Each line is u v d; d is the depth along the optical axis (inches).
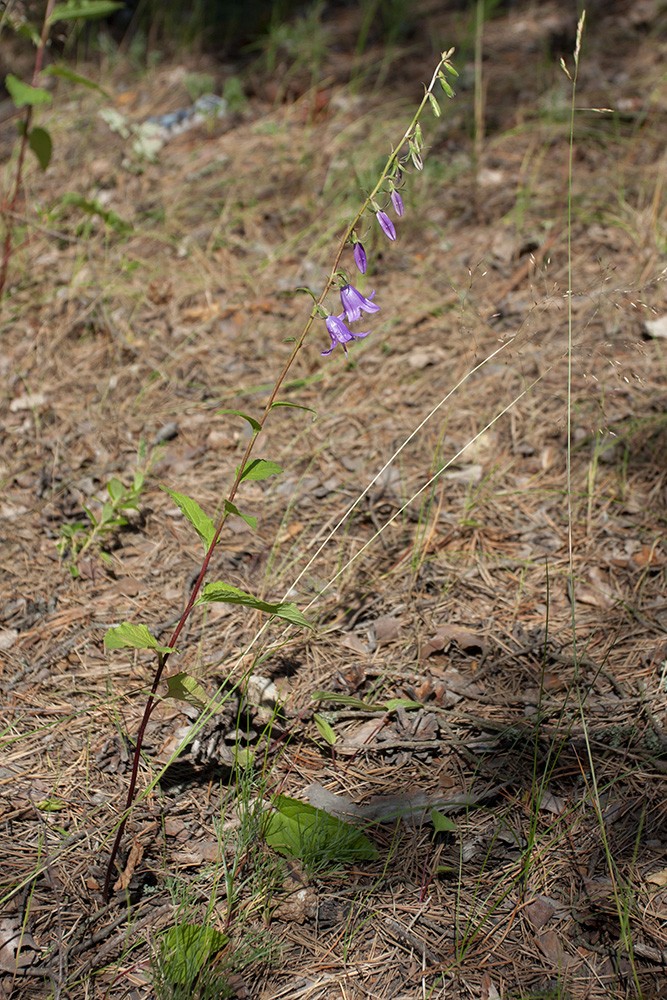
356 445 149.2
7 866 97.4
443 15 263.6
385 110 223.9
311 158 212.4
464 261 181.3
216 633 122.3
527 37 247.1
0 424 158.1
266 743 109.3
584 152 204.2
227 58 259.6
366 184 193.6
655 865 94.0
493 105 223.3
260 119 230.4
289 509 137.3
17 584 130.9
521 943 89.6
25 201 206.7
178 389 163.0
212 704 108.3
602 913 90.7
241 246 191.3
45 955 90.4
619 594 123.6
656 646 116.0
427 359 162.2
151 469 148.2
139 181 212.2
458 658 118.2
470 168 203.9
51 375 166.9
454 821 100.0
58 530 139.0
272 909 93.0
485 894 93.7
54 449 152.9
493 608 123.8
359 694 114.6
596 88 223.9
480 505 137.6
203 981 86.0
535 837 97.8
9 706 114.2
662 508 134.3
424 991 86.4
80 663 119.6
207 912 90.8
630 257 175.8
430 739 108.6
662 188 190.9
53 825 101.4
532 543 132.0
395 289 177.6
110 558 133.8
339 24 267.7
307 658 119.0
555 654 116.9
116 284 182.5
